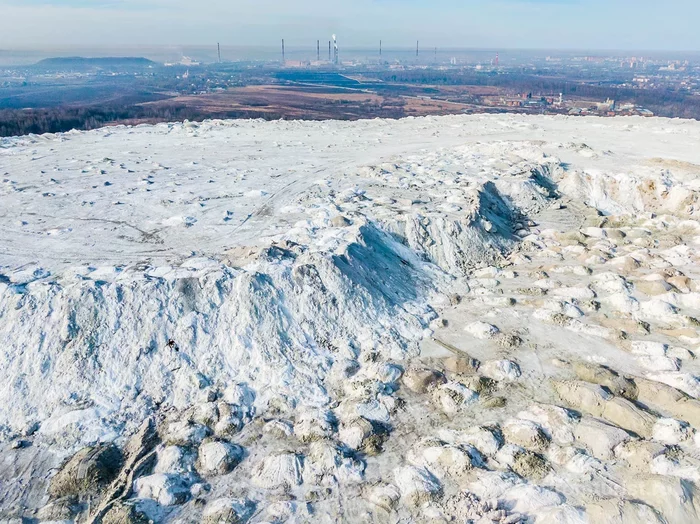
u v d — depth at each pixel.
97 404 13.37
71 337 14.33
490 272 20.28
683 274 19.50
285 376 14.41
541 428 12.73
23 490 11.42
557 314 17.34
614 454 11.95
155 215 21.80
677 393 13.49
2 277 16.16
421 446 12.47
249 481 11.69
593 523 10.05
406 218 21.39
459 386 14.18
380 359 15.42
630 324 16.86
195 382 14.02
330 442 12.48
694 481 10.81
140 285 15.52
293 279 16.48
